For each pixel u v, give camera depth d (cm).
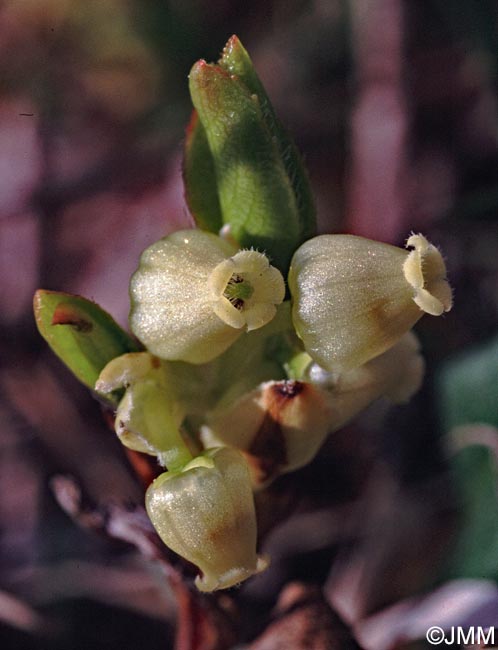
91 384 6
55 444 10
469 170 11
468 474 8
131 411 5
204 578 5
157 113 13
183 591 6
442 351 10
